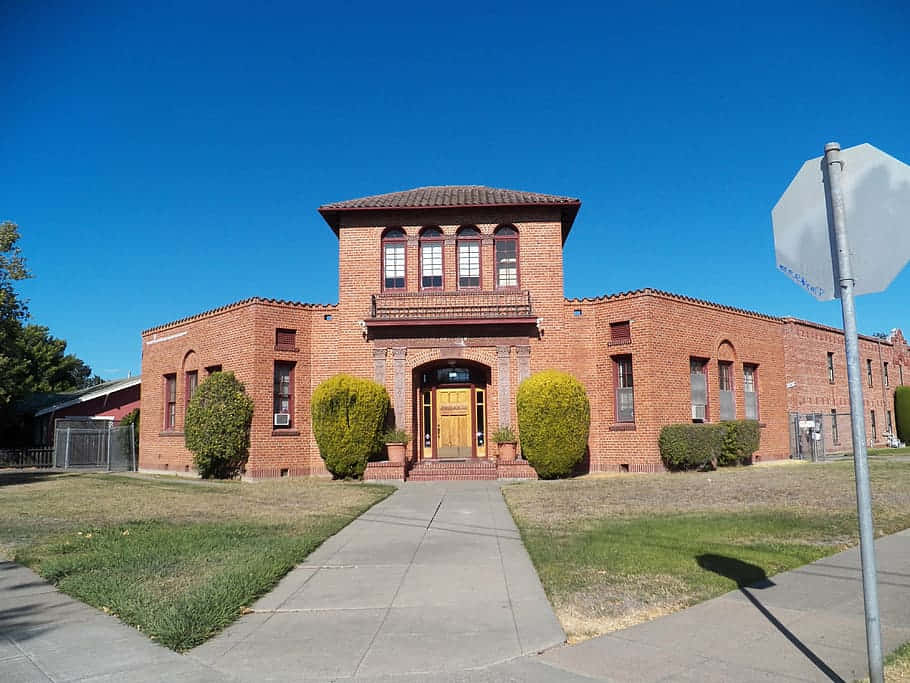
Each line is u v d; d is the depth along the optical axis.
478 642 5.69
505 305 21.23
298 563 8.72
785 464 23.61
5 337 26.55
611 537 9.80
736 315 24.14
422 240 21.91
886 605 6.45
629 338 20.94
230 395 20.52
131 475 23.48
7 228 25.42
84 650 5.57
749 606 6.47
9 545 9.84
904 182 4.16
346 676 5.03
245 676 5.04
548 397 19.28
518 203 21.47
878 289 4.21
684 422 21.22
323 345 21.75
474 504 14.20
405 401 20.97
